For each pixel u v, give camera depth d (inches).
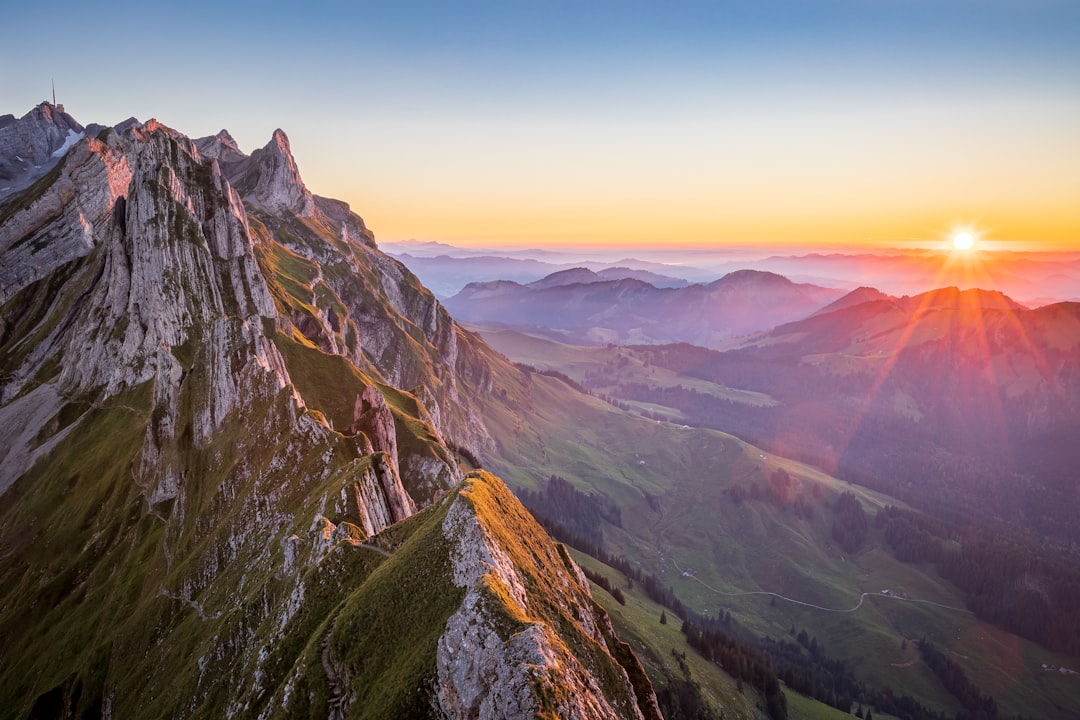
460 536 2305.6
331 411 5772.6
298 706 2144.4
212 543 4082.2
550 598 2324.1
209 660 3097.9
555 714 1560.0
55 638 4525.1
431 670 1897.1
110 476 5856.3
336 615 2369.6
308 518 3484.3
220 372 5226.4
